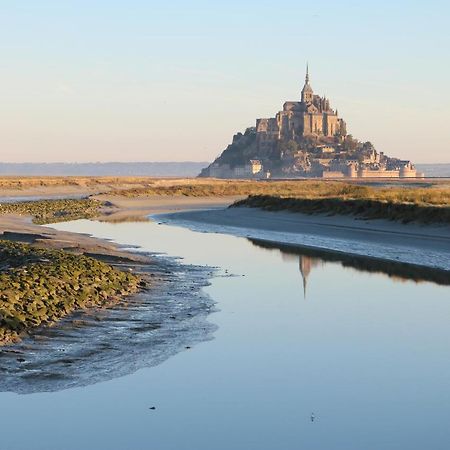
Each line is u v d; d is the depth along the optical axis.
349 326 31.12
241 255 58.25
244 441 18.31
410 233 70.56
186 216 108.00
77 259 43.97
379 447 17.92
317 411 20.52
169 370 24.44
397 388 22.58
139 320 32.00
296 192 153.88
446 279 44.47
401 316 33.28
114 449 17.83
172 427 19.31
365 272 47.84
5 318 28.69
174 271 48.41
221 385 22.86
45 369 24.30
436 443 18.14
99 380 23.31
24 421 19.72
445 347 27.55
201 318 32.69
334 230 77.75
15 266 43.69
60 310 32.38
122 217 107.69
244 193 183.25
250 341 28.38
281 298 38.03
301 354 26.58
